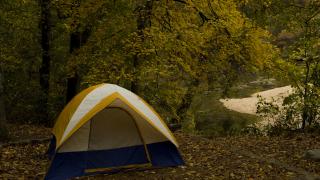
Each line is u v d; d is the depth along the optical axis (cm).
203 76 1808
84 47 1512
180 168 925
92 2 1424
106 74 1412
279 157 1034
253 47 1564
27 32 1869
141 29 1533
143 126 927
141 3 1562
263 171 896
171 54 1580
